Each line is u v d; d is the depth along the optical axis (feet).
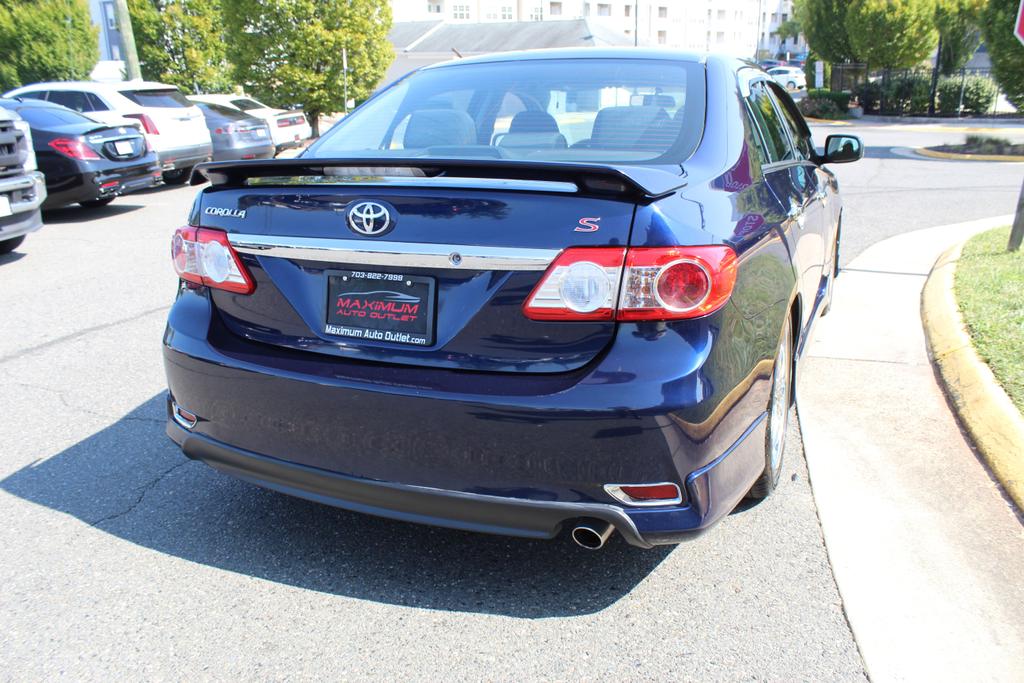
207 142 44.65
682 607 8.35
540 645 7.82
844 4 92.38
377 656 7.70
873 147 60.64
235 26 72.54
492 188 7.34
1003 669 7.36
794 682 7.27
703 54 10.87
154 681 7.39
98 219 34.09
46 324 18.61
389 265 7.70
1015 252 21.08
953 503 10.17
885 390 13.74
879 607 8.27
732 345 7.44
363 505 8.15
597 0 272.92
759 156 9.95
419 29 184.34
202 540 9.69
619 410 6.96
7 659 7.67
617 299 7.03
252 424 8.43
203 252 8.80
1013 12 48.14
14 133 23.86
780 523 9.82
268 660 7.66
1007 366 13.08
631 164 8.66
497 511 7.52
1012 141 60.44
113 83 41.91
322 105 74.95
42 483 11.07
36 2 69.15
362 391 7.68
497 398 7.20
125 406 13.79
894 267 22.26
